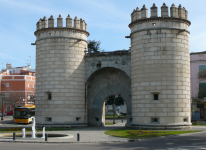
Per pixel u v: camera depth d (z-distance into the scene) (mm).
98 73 37188
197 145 18562
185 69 30484
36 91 35219
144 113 29875
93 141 21141
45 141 21047
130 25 32594
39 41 35469
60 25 34719
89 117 37031
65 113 33438
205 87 53500
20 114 49406
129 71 33750
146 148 17438
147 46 30438
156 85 29578
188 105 30297
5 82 84750
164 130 28781
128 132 26203
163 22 30328
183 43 30703
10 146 18734
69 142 20781
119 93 36031
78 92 34625
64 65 34125
